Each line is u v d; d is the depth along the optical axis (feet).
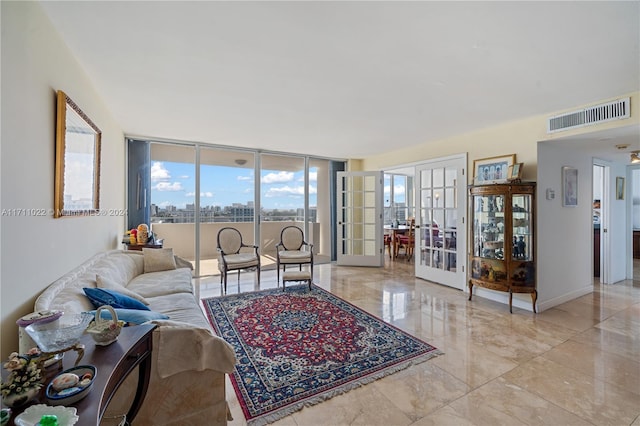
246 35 6.09
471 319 10.31
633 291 13.94
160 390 4.60
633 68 7.39
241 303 11.86
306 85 8.55
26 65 4.83
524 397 6.10
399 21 5.60
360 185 20.81
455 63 7.22
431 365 7.30
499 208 11.39
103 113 9.76
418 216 16.52
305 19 5.55
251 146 17.19
